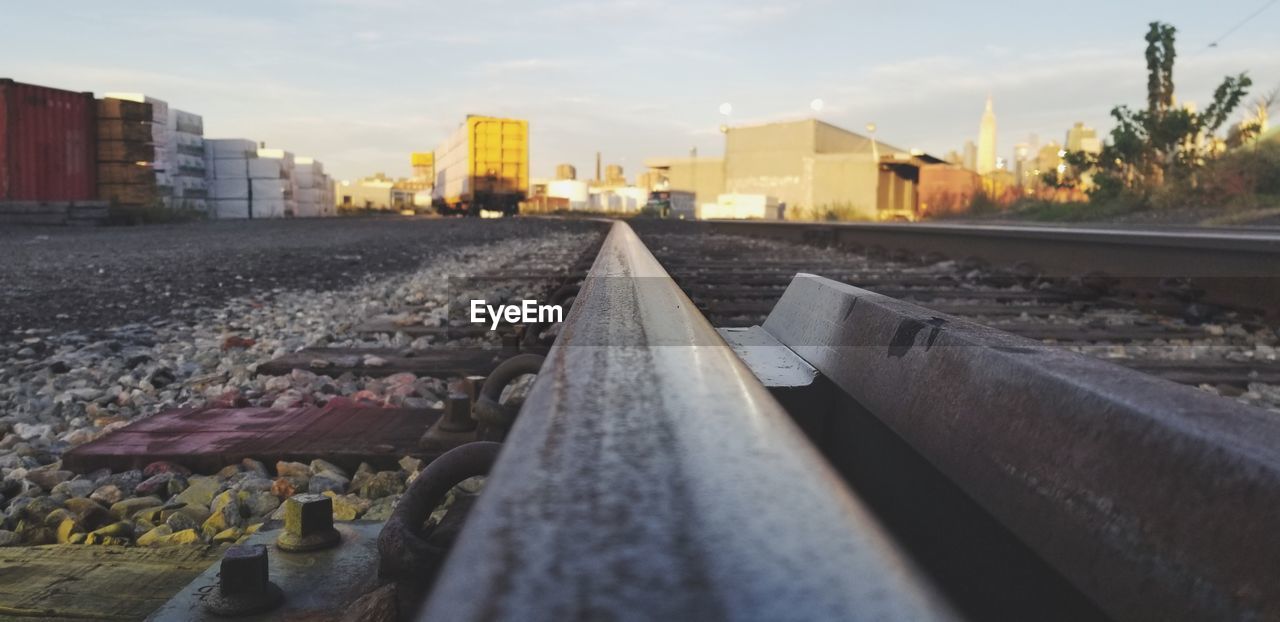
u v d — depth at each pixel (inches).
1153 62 1070.4
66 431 150.9
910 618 15.5
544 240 791.1
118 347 228.1
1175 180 1032.2
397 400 156.6
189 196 1780.3
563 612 15.0
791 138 2699.3
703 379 35.2
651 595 15.8
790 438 26.6
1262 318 222.7
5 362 210.8
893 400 61.2
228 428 130.7
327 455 117.1
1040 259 345.4
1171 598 31.3
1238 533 29.2
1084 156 1133.1
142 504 106.2
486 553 17.8
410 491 65.7
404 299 331.9
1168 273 269.1
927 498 54.5
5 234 929.5
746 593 16.1
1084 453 38.5
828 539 18.9
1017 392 45.4
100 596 74.2
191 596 67.2
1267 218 757.9
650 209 2511.1
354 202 3390.7
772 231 829.8
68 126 1242.0
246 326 267.3
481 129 1889.8
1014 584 42.7
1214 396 37.0
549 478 22.3
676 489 21.7
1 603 72.9
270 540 79.7
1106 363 44.4
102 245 695.1
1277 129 1009.5
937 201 1925.4
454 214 2208.4
